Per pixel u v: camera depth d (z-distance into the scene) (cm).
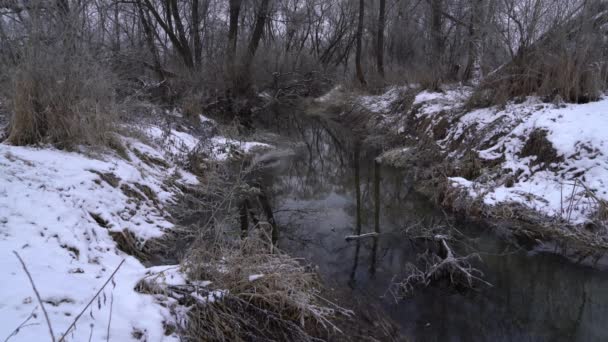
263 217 742
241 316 378
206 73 1741
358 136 1455
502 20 989
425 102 1236
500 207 700
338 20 3030
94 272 387
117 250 484
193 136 1133
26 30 635
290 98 2248
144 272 399
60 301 316
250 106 1877
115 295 348
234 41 1902
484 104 1007
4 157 527
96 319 310
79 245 424
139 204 612
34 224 420
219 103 1759
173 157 868
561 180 704
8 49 643
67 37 665
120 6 1695
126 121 854
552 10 917
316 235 674
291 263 471
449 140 994
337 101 1978
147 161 774
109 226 513
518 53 960
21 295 306
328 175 1035
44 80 628
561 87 859
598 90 831
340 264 573
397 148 1155
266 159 1152
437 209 776
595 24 858
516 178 761
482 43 1070
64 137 643
